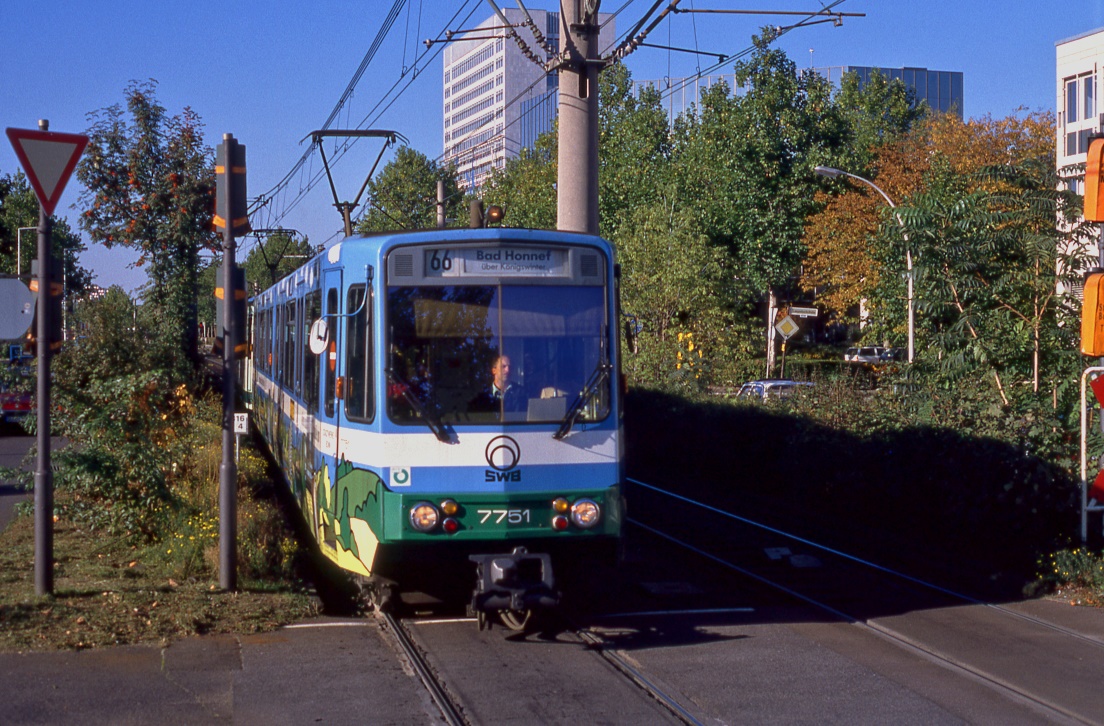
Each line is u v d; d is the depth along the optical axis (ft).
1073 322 39.91
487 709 21.02
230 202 29.19
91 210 67.56
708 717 20.70
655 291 86.43
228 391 29.07
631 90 164.45
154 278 68.33
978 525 37.55
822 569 36.35
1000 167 41.78
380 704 20.95
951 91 374.84
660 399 68.23
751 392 65.16
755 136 144.87
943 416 40.75
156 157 68.64
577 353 26.96
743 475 56.90
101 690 21.30
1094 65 114.32
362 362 26.86
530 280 26.96
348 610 29.96
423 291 26.45
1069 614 29.60
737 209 144.46
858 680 23.24
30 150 26.78
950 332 41.68
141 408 36.11
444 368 26.23
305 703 20.93
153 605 26.94
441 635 26.78
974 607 30.55
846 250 134.10
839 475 46.21
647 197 148.97
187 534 32.12
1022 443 37.14
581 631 27.25
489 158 416.67
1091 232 40.27
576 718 20.53
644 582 34.06
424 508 25.48
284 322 45.83
